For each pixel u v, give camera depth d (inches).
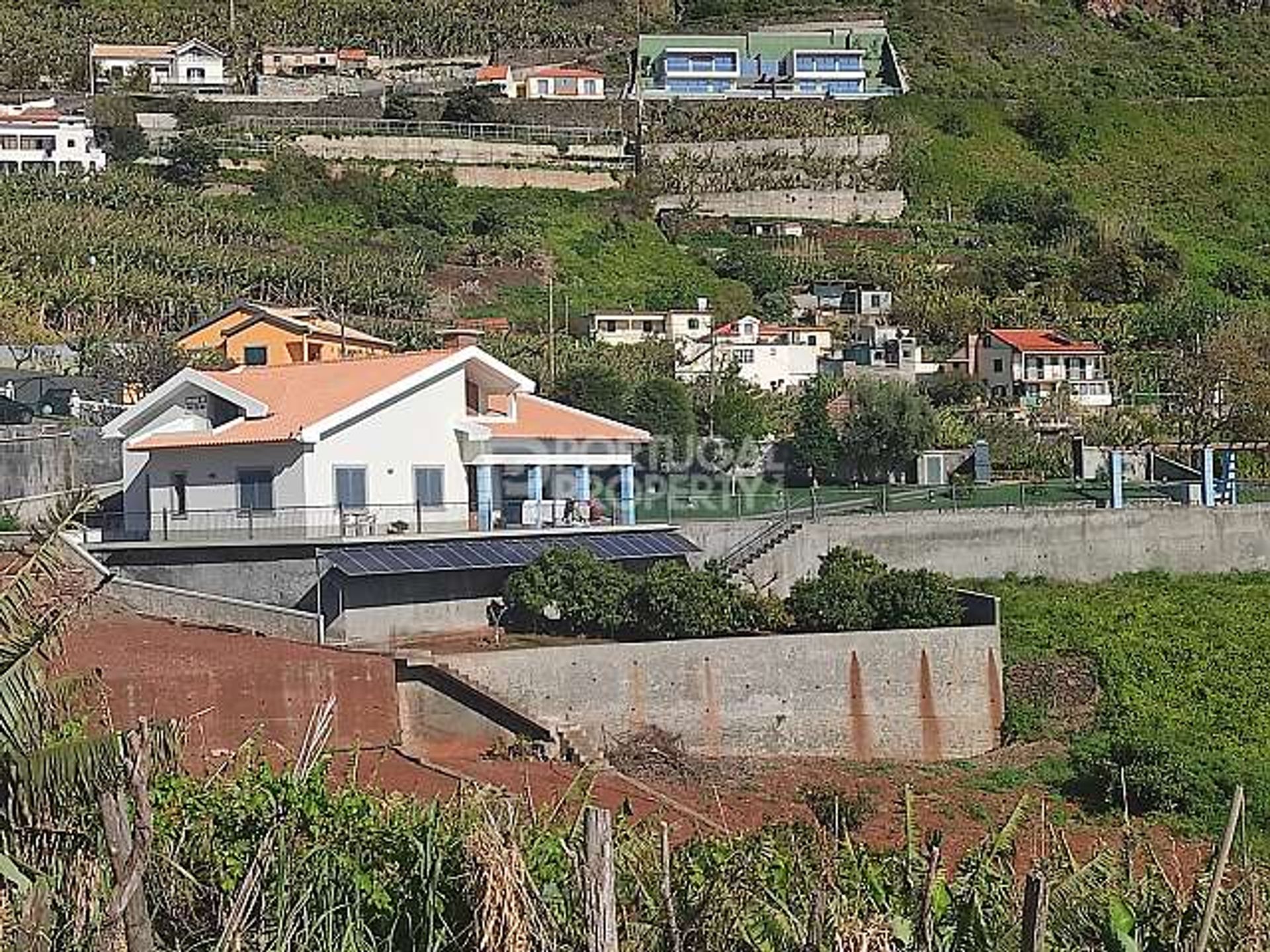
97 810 794.8
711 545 3014.3
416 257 6127.0
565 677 2308.1
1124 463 4072.3
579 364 4569.4
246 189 6707.7
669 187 7293.3
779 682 2448.3
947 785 2388.0
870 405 4397.1
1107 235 7381.9
